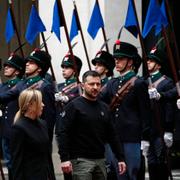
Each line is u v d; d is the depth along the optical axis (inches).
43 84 638.5
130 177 582.9
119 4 781.3
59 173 796.6
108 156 593.9
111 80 609.3
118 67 597.9
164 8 634.2
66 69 681.0
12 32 706.8
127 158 583.5
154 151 605.0
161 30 645.3
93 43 783.1
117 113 591.2
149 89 583.5
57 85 685.3
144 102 583.5
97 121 512.4
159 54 635.5
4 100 658.8
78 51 785.6
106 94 609.0
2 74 917.2
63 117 514.3
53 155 791.7
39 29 681.0
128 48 595.8
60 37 735.1
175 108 623.5
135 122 585.3
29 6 939.3
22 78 694.5
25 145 468.8
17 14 940.0
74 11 711.1
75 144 513.3
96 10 696.4
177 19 857.5
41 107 478.6
